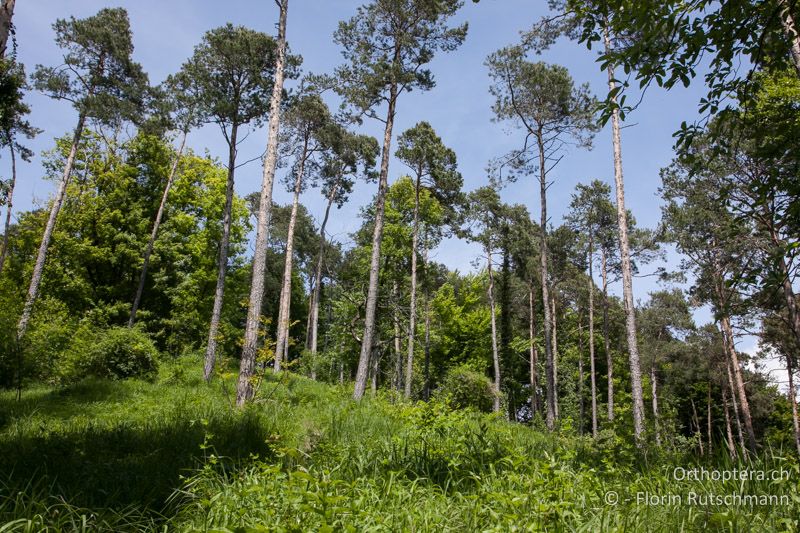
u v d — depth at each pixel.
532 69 21.86
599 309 43.50
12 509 4.03
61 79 22.25
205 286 31.19
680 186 21.77
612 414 33.88
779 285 5.53
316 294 34.75
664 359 38.44
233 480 5.09
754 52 5.01
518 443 7.38
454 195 30.30
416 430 6.99
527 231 34.56
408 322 30.77
